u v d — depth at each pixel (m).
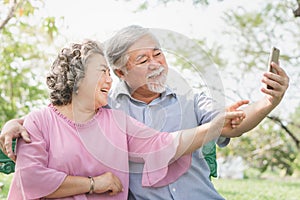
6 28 7.46
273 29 10.20
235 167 10.27
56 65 2.84
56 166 2.73
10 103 7.54
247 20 10.14
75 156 2.75
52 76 2.83
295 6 9.73
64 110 2.84
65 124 2.80
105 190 2.73
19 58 7.68
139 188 2.89
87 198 2.73
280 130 10.16
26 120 2.84
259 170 10.25
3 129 2.80
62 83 2.79
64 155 2.74
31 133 2.76
